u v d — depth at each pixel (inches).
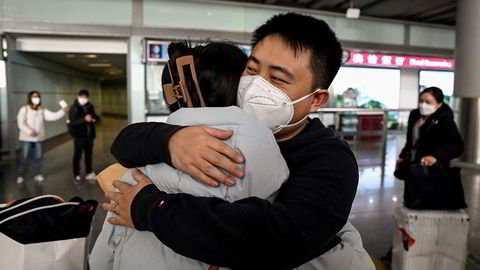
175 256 31.1
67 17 272.2
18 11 265.9
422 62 346.9
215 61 36.5
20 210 50.8
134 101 286.0
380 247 140.6
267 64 36.0
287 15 37.1
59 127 479.8
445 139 115.0
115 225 35.7
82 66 592.1
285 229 27.6
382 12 329.1
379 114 309.9
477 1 162.1
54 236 48.5
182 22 292.2
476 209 188.2
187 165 28.8
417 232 105.5
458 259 105.4
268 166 29.8
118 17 279.7
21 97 351.9
